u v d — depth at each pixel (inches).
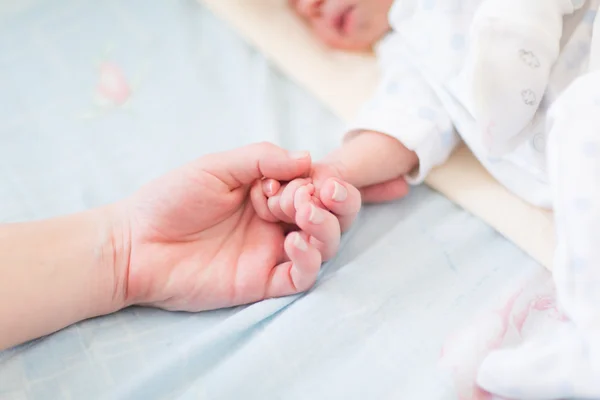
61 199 21.0
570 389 15.8
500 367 16.4
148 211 18.6
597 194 16.4
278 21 25.0
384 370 17.2
